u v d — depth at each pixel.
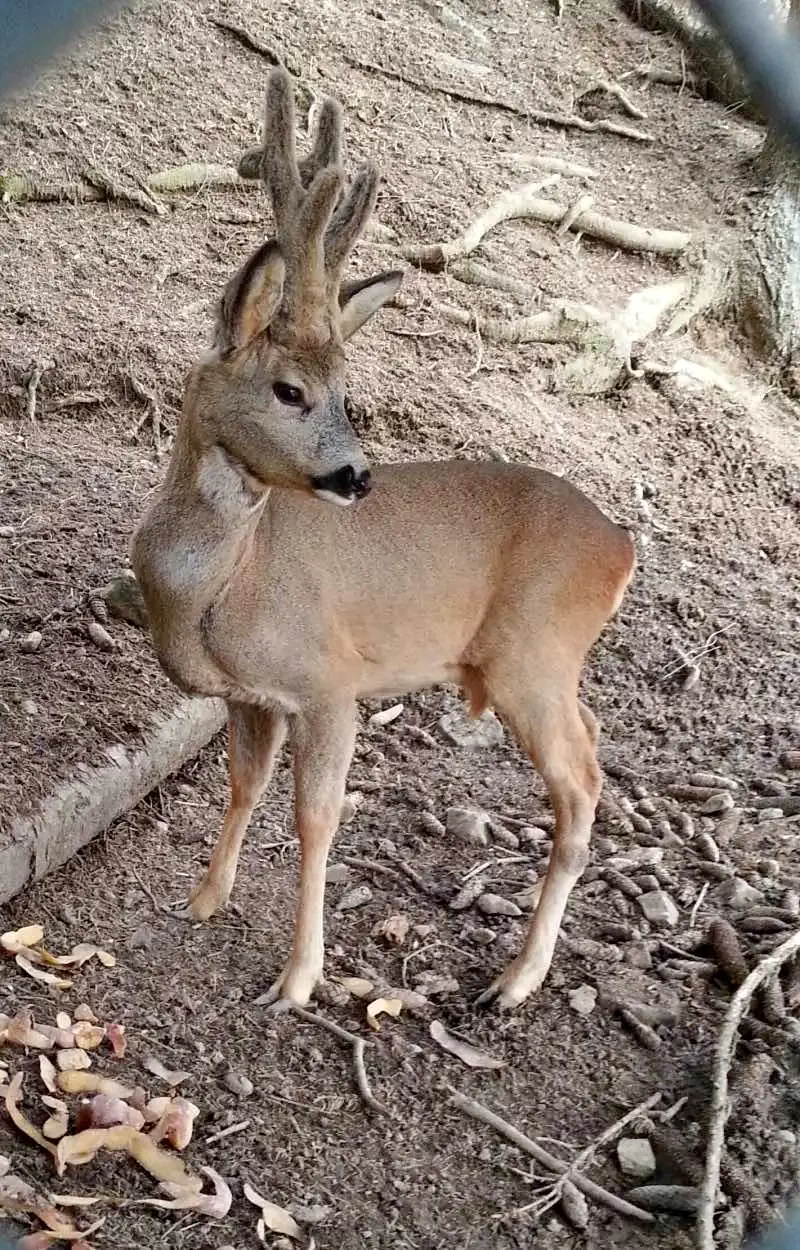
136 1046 2.92
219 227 5.11
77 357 4.41
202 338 4.56
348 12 6.38
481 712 3.16
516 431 4.70
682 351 5.48
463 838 3.46
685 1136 2.83
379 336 4.93
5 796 3.15
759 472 4.94
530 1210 2.73
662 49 6.82
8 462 4.13
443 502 3.05
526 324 5.10
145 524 2.94
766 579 4.41
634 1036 3.01
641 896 3.29
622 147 6.34
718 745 3.76
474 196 5.59
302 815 3.01
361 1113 2.86
